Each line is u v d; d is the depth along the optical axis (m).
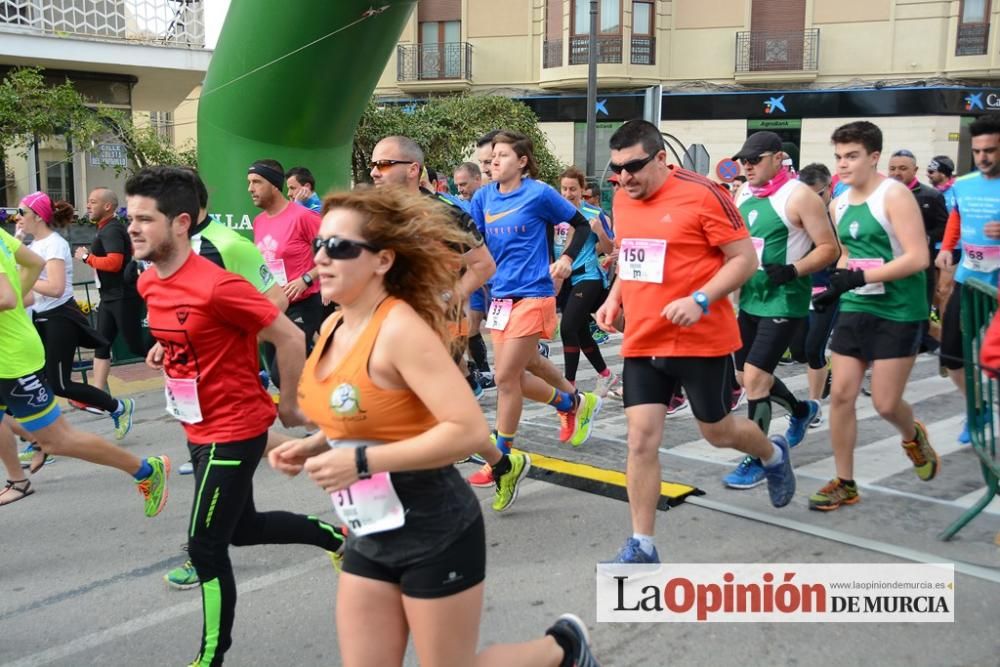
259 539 3.35
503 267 4.94
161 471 4.47
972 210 5.11
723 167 12.27
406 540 2.17
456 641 2.21
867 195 4.37
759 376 4.88
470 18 27.33
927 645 3.23
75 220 14.61
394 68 27.86
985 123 4.89
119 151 14.52
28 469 5.84
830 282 4.22
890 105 25.14
